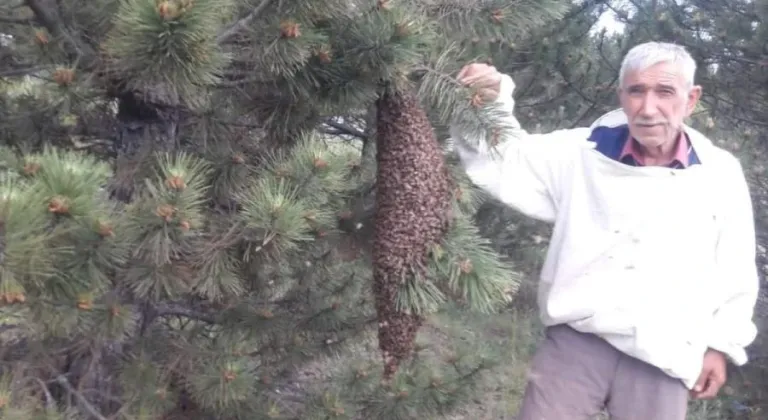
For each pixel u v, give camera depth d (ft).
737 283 9.04
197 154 9.07
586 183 9.07
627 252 8.80
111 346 9.61
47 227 5.62
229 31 7.11
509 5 8.40
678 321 8.74
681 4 20.34
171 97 7.98
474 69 8.29
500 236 17.93
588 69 19.01
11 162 6.28
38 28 7.75
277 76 7.94
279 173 7.50
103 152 9.54
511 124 8.99
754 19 18.71
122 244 6.35
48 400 8.29
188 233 6.72
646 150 8.82
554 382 9.19
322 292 11.09
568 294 9.07
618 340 8.89
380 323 7.77
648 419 8.97
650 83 8.32
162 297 9.53
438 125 9.63
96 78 7.57
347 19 7.43
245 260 7.45
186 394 9.86
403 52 7.30
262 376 10.68
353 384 11.14
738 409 15.75
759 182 17.35
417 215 7.59
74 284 6.15
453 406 11.20
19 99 9.04
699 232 8.73
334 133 11.59
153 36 5.75
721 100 19.24
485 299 7.57
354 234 9.97
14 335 9.29
